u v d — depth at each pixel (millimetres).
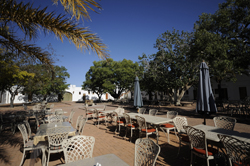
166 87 16000
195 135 3230
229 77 15547
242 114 9984
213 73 12125
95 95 41656
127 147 4883
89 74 30484
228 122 4355
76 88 39750
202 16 12438
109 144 5207
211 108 4973
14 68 6809
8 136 6715
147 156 2398
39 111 10234
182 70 14422
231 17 10820
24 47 4281
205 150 3074
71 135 4199
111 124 8727
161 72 16172
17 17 3139
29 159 4184
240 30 11211
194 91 26953
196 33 10109
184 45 14523
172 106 17641
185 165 3553
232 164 2662
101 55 3945
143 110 7895
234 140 2521
